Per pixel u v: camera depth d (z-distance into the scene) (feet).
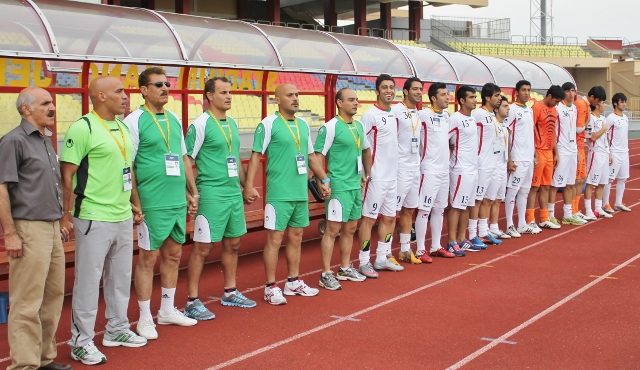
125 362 15.42
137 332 17.21
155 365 15.21
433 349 16.17
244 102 34.83
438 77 35.81
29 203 13.66
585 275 23.85
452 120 26.84
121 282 16.24
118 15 22.07
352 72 29.32
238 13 93.35
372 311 19.51
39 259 13.75
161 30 22.85
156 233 16.94
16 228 13.73
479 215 29.71
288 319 18.78
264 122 20.17
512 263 25.99
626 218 36.86
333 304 20.33
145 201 16.93
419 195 25.94
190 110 37.93
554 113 32.27
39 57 18.76
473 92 26.91
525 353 15.83
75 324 15.44
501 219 37.76
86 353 15.29
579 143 34.76
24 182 13.65
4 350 16.35
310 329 17.83
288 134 20.22
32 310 13.84
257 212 27.17
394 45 32.96
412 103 24.80
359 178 22.45
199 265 18.89
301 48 27.99
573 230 33.24
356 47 30.96
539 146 32.17
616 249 28.50
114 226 15.44
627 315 18.86
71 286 23.00
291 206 20.47
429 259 26.18
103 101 15.25
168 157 17.01
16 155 13.51
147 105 17.13
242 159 32.58
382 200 23.76
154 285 23.32
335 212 22.00
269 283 20.54
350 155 21.98
